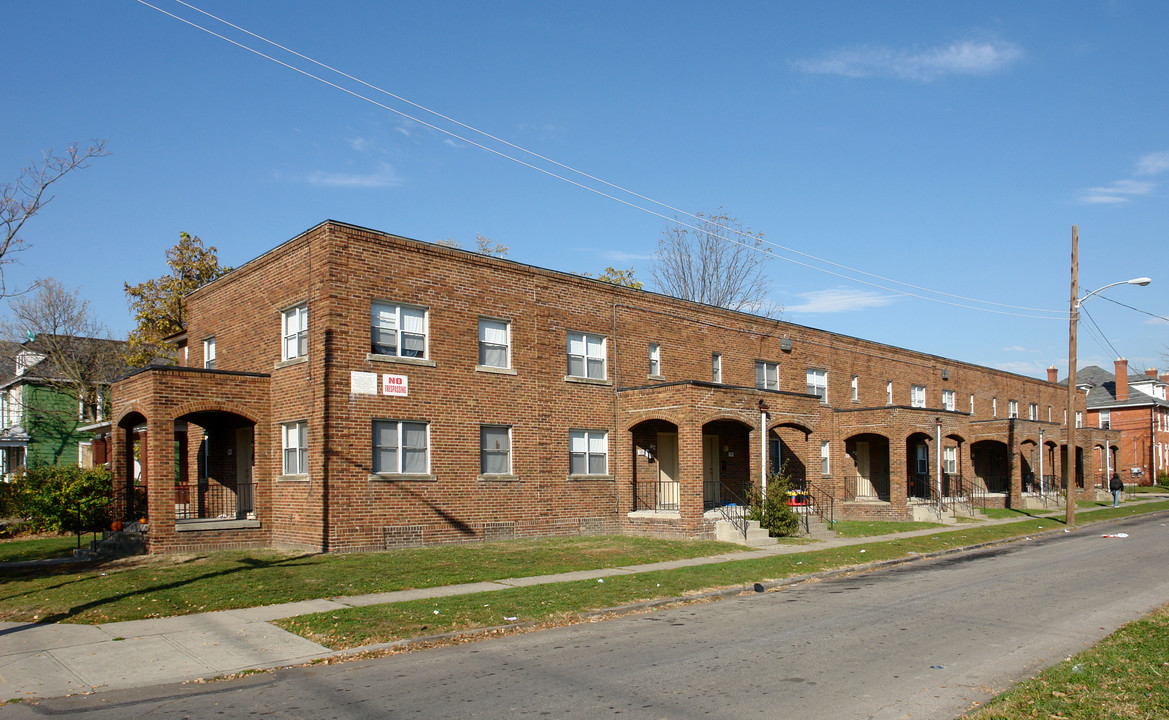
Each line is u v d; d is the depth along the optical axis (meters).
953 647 10.59
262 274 22.80
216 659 10.14
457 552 19.70
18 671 9.66
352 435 19.98
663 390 24.75
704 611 13.65
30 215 20.34
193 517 25.84
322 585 14.91
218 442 25.47
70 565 18.67
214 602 13.47
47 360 41.56
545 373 24.42
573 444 25.22
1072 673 8.88
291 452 21.20
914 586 16.42
